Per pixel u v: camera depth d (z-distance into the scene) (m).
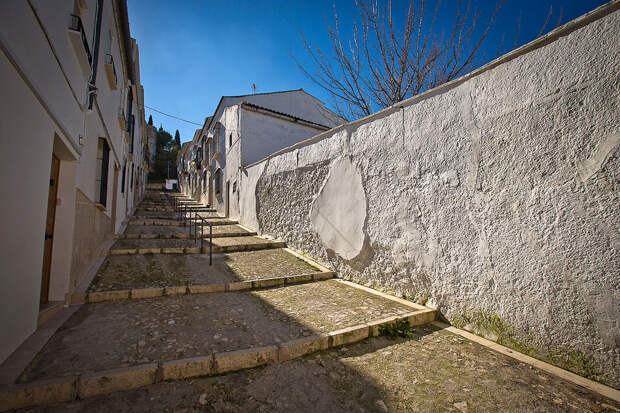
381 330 3.23
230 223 10.98
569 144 2.52
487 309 3.11
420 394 2.21
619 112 2.24
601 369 2.29
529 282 2.75
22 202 2.25
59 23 2.76
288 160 7.34
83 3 3.36
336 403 2.10
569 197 2.50
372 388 2.28
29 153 2.30
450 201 3.52
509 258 2.91
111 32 6.02
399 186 4.25
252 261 6.14
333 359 2.70
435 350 2.88
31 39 2.21
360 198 4.99
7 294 2.15
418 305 3.85
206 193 18.50
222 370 2.44
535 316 2.70
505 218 2.96
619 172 2.23
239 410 1.99
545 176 2.66
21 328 2.44
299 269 5.63
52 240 3.51
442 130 3.65
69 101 3.18
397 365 2.61
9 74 1.95
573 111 2.50
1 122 1.89
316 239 6.14
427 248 3.81
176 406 2.00
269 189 8.34
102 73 5.12
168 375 2.28
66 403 1.99
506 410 2.05
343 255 5.35
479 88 3.27
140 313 3.49
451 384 2.33
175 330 3.03
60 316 3.23
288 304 3.96
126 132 9.32
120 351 2.53
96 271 4.76
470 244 3.29
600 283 2.31
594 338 2.33
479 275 3.19
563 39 2.60
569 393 2.21
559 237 2.55
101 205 5.24
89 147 4.35
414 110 4.06
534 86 2.78
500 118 3.04
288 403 2.08
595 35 2.39
